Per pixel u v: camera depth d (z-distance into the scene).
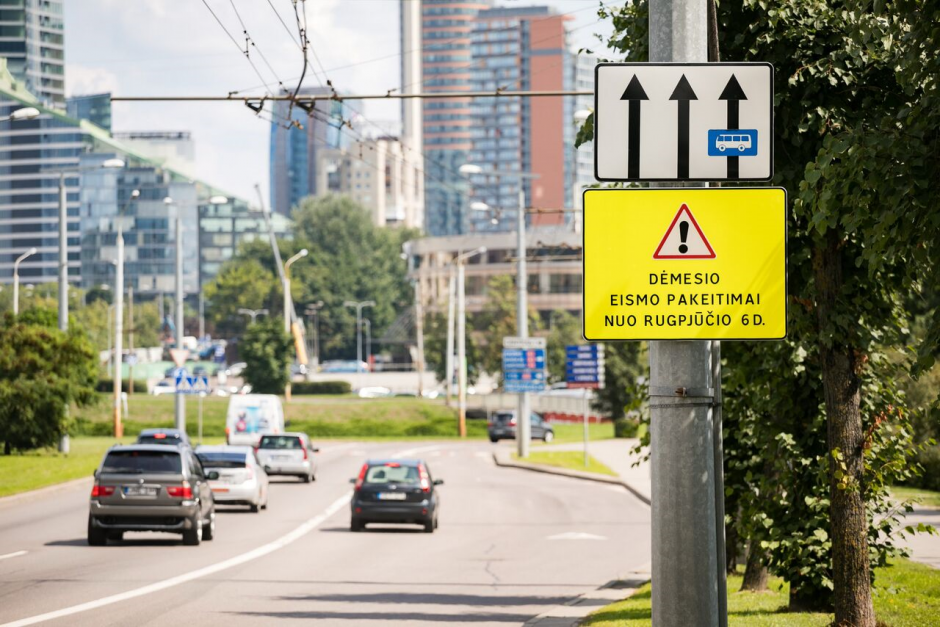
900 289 21.53
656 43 13.59
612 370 134.75
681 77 13.42
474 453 116.50
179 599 28.44
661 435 13.25
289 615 26.31
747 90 13.45
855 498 20.31
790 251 20.83
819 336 20.50
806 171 16.17
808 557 23.28
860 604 20.11
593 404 137.62
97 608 26.48
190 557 38.19
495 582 33.50
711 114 13.44
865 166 15.56
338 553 40.81
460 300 144.50
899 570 30.64
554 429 164.38
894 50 18.14
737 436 25.00
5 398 81.56
